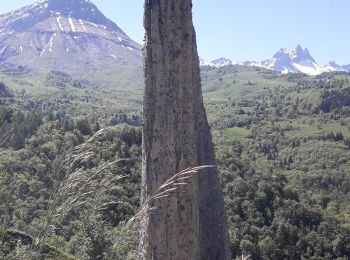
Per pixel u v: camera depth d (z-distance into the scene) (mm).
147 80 10656
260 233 46844
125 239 5762
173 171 10359
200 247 10711
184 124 10719
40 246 4875
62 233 5668
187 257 10234
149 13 10781
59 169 4992
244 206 49250
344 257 49625
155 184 10266
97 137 5352
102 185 5172
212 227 10992
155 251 9883
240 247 42062
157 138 10430
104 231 7887
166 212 10039
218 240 11016
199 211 10766
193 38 11047
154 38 10680
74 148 5152
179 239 10195
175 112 10609
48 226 4809
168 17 10695
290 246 48219
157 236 9898
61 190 4777
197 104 11086
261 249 44438
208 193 10984
